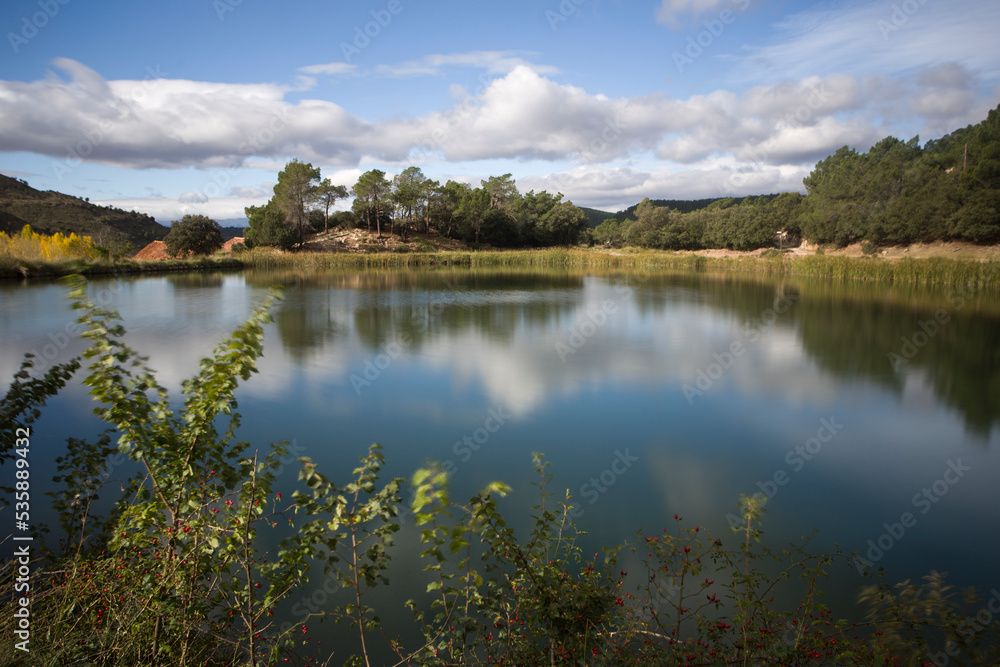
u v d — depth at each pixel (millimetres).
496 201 87812
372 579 2912
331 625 4434
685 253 70688
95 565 3621
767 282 39125
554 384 12500
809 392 12000
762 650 3139
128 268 42438
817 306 25766
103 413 3174
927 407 11023
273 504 6484
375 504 2795
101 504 5879
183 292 30234
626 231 91125
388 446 8742
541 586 2990
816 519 6730
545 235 87562
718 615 4402
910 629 3479
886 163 64000
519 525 6266
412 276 44562
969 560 5895
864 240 59656
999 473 8094
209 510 3518
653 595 4695
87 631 3207
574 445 8953
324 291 31922
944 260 37594
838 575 5430
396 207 77250
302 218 65750
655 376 13234
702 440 9258
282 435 9164
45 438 8688
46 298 25156
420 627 4414
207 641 3586
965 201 47188
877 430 9781
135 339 16531
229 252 61844
